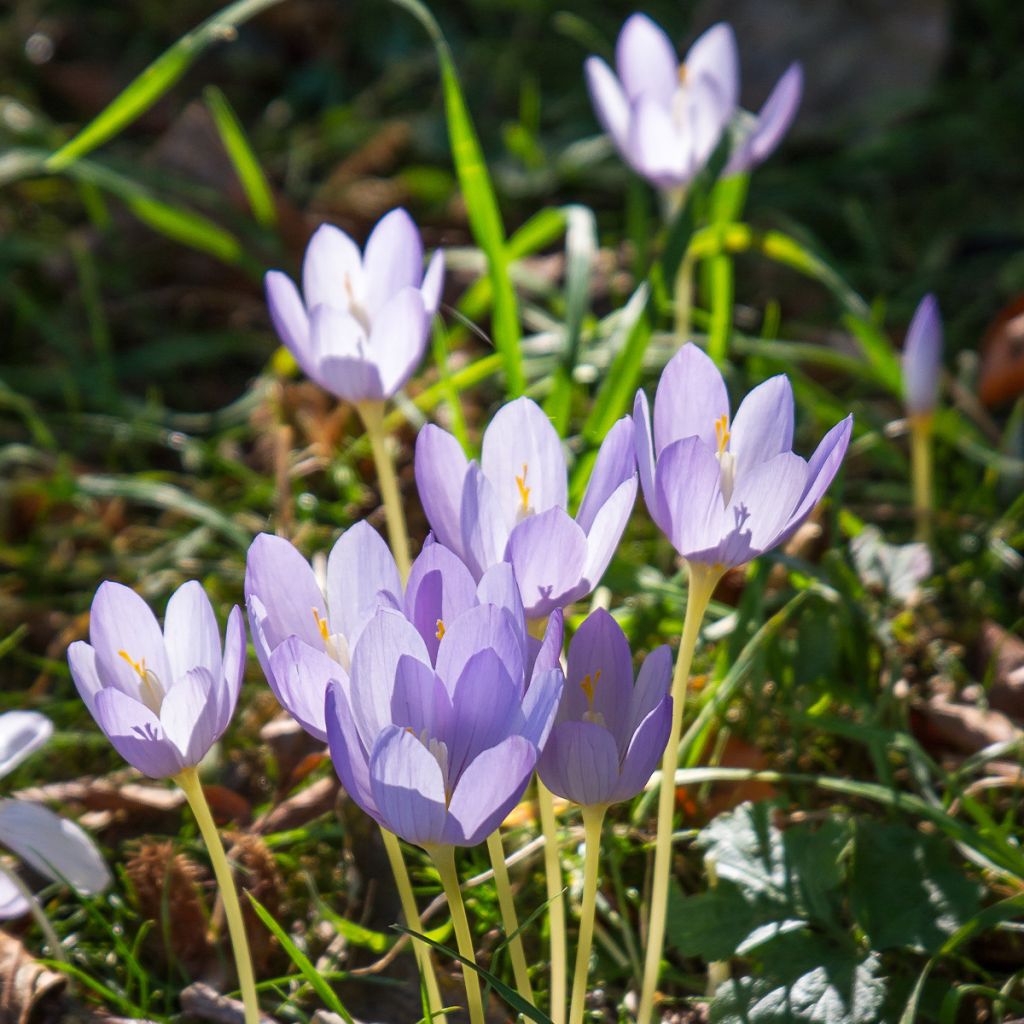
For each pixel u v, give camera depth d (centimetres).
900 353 122
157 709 68
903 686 87
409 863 81
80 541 104
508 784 63
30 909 77
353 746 64
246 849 80
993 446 107
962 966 77
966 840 77
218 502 106
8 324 128
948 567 95
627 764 65
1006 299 126
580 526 69
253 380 124
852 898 76
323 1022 75
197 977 79
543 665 65
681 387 69
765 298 130
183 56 97
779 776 79
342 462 102
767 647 85
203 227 115
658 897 71
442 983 77
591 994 77
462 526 69
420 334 78
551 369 111
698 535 68
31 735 76
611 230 140
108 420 114
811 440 105
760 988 74
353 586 68
